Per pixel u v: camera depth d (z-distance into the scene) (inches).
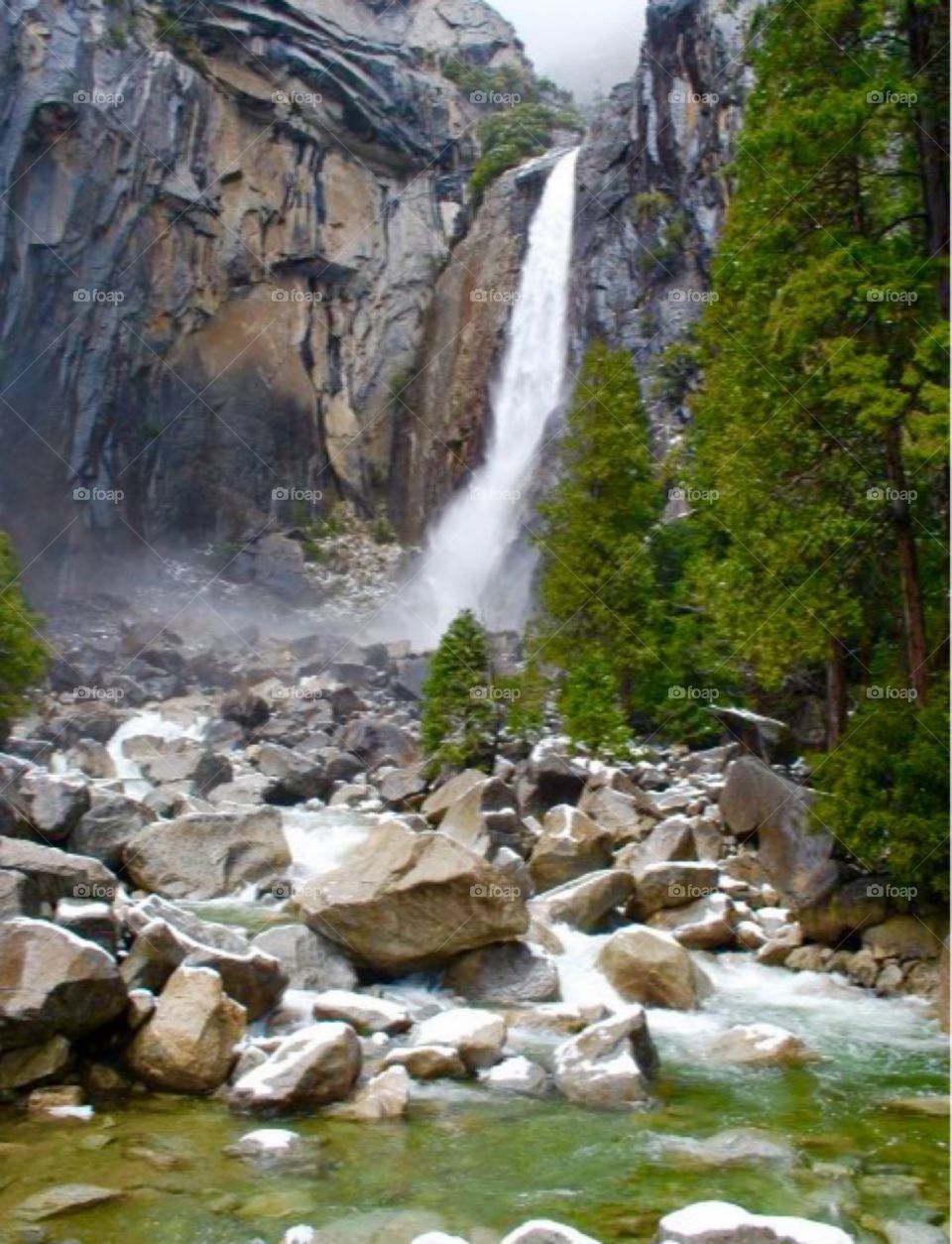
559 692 1210.0
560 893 596.1
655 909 604.1
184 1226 296.4
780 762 957.8
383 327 2957.7
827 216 605.3
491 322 2775.6
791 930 583.8
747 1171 336.2
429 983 503.5
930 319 550.0
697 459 784.3
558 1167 337.4
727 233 676.1
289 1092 368.8
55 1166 328.2
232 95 2755.9
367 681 1683.1
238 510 2625.5
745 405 624.1
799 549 601.9
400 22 3314.5
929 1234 296.7
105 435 2374.5
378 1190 319.3
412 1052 405.1
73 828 647.1
